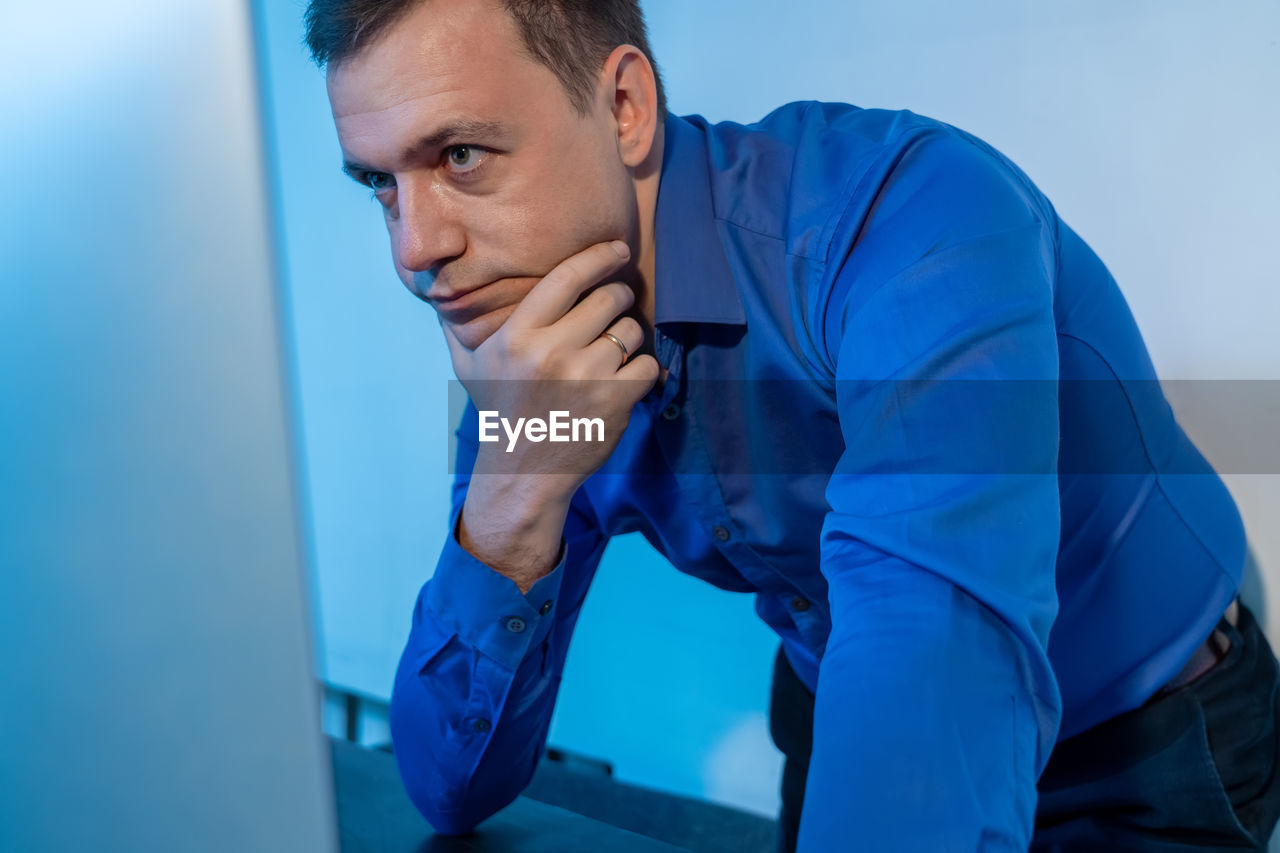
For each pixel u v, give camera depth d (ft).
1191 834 2.88
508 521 2.74
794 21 5.50
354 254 6.84
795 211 2.56
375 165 2.24
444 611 2.88
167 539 1.21
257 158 1.18
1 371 1.24
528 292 2.52
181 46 1.16
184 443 1.20
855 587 1.72
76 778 1.27
